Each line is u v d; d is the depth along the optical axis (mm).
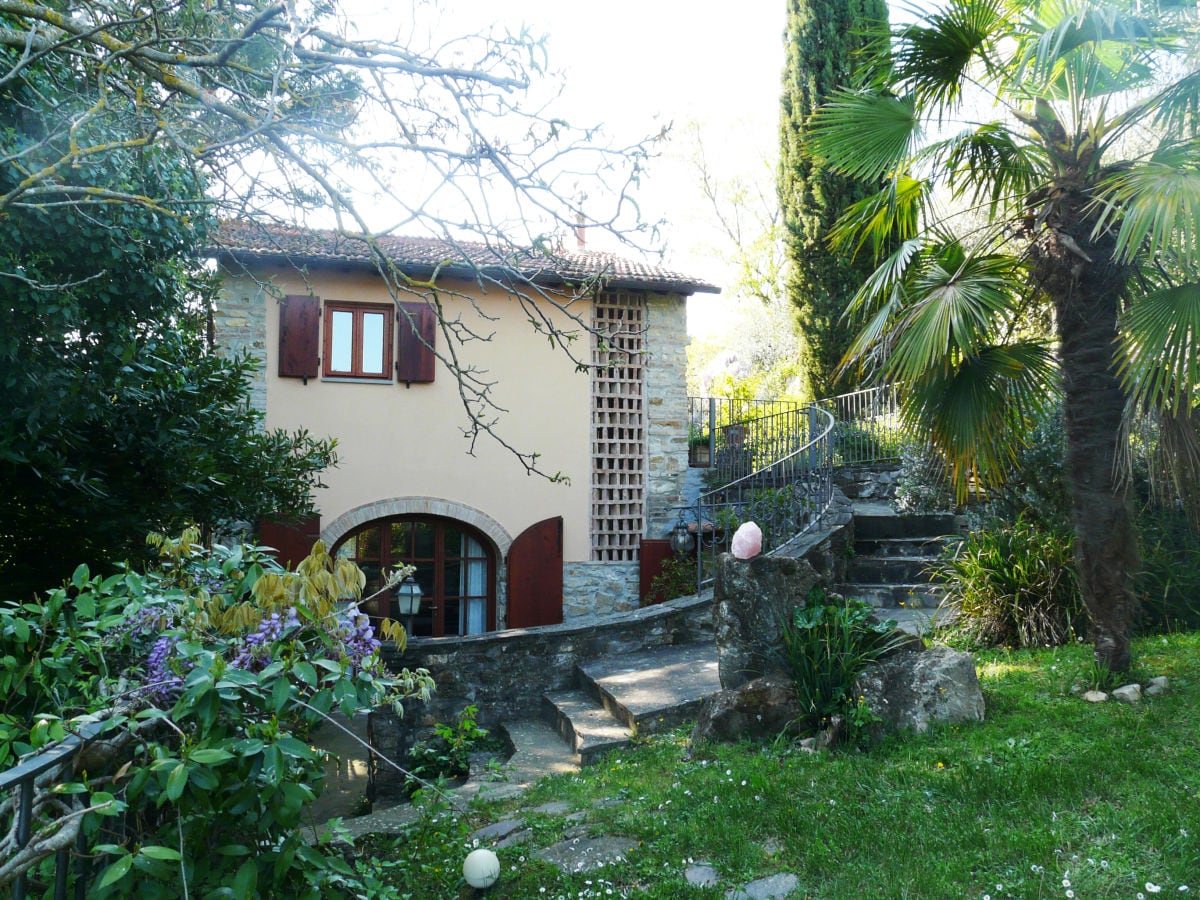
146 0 3654
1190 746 4387
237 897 2455
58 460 4965
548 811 4961
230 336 11031
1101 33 5133
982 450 5953
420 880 4199
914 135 6152
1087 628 6473
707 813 4395
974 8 5559
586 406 12305
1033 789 4141
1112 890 3326
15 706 3008
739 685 5887
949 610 7410
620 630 8508
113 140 4469
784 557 5980
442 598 11914
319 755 3033
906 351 5574
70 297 4465
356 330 11516
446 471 11711
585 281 3838
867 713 5051
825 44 16438
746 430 14102
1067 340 5434
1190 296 4684
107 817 2594
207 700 2545
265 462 7098
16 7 3100
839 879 3658
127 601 3010
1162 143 5270
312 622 2904
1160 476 5340
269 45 3844
